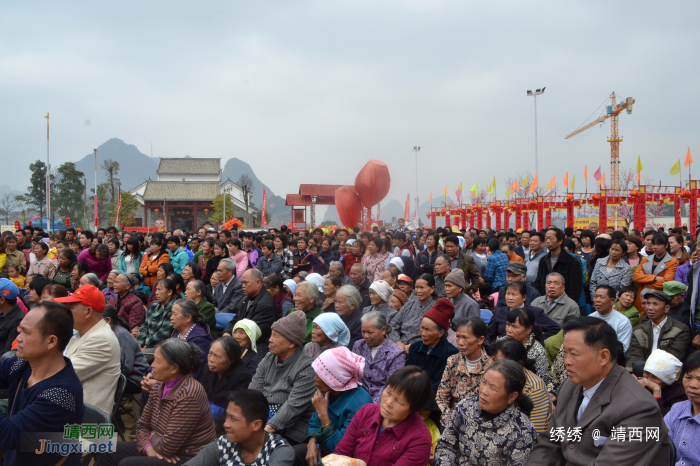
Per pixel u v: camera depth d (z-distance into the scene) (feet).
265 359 16.37
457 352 15.89
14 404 11.23
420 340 16.62
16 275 33.09
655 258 25.38
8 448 10.07
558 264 25.02
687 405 11.64
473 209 122.93
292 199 116.88
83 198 188.55
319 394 13.87
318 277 26.05
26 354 10.63
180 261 34.40
